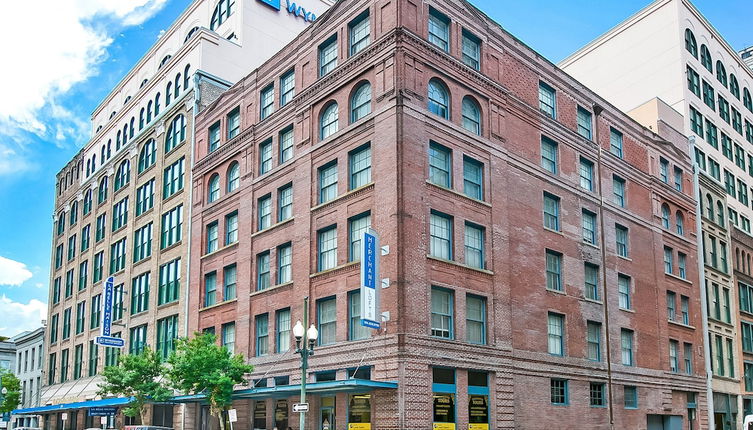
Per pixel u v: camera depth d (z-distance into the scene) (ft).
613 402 144.46
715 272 195.62
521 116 139.54
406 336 106.63
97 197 217.97
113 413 163.84
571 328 139.13
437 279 114.11
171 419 161.27
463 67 128.26
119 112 214.07
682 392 167.73
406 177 112.68
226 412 141.69
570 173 148.97
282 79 147.43
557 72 152.05
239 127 156.76
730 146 232.32
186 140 174.40
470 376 116.67
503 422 119.24
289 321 131.13
